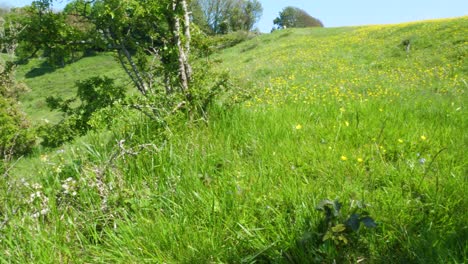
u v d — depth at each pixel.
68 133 4.44
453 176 3.07
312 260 2.24
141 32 5.10
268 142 4.09
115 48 4.70
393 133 4.41
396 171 3.27
